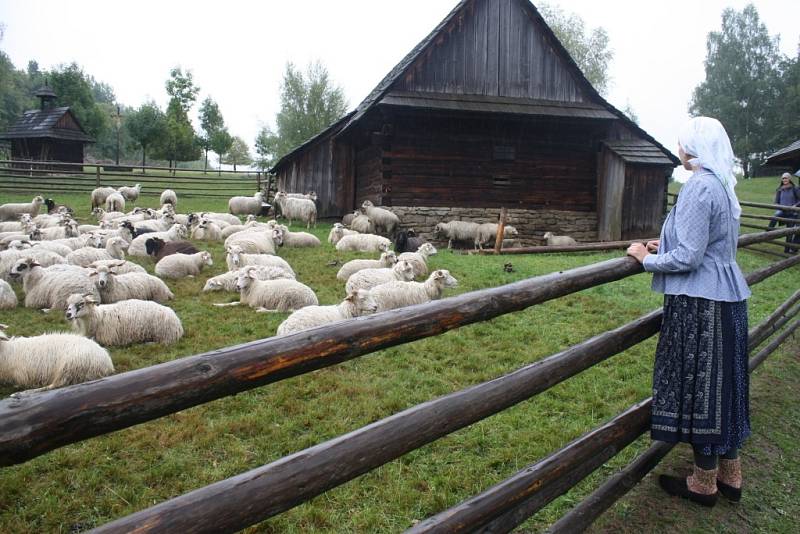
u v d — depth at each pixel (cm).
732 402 316
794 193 1661
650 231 1739
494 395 248
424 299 808
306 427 466
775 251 1611
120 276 792
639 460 359
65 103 5072
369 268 945
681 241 304
